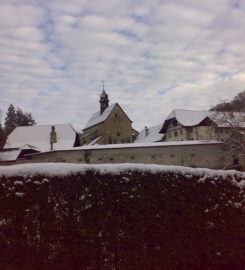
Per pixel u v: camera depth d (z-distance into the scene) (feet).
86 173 24.66
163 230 25.45
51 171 24.16
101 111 248.52
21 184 23.82
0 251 22.58
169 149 139.33
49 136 203.41
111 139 215.51
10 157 160.25
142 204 25.39
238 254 28.45
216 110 166.30
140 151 138.41
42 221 23.06
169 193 26.91
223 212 29.35
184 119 187.42
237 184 32.32
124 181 25.50
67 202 23.56
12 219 23.07
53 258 22.45
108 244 23.54
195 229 27.09
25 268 22.21
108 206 24.31
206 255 26.86
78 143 216.54
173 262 25.30
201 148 141.28
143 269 23.94
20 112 299.79
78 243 22.85
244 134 142.72
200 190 28.86
